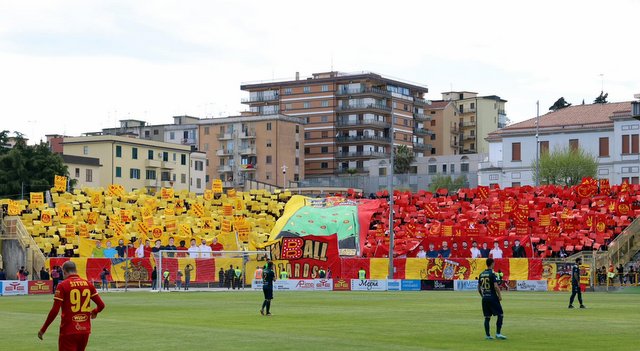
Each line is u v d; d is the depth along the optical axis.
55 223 110.56
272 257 98.31
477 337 37.50
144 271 91.81
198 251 92.00
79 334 24.64
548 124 160.12
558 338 37.06
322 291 87.44
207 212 123.19
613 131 153.25
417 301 66.69
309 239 96.75
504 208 116.44
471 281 89.56
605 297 73.31
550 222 109.50
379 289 89.62
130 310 55.91
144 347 33.47
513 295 77.44
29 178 153.25
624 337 37.50
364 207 121.31
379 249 104.38
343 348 33.00
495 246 97.19
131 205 122.88
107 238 110.06
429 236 107.44
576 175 147.25
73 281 24.75
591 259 89.88
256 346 33.72
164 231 113.19
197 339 36.47
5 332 40.50
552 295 77.50
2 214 108.31
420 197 131.75
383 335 38.31
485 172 165.38
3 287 80.50
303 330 40.81
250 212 128.38
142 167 189.38
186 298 72.00
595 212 112.75
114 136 182.38
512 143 162.62
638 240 100.25
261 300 68.56
